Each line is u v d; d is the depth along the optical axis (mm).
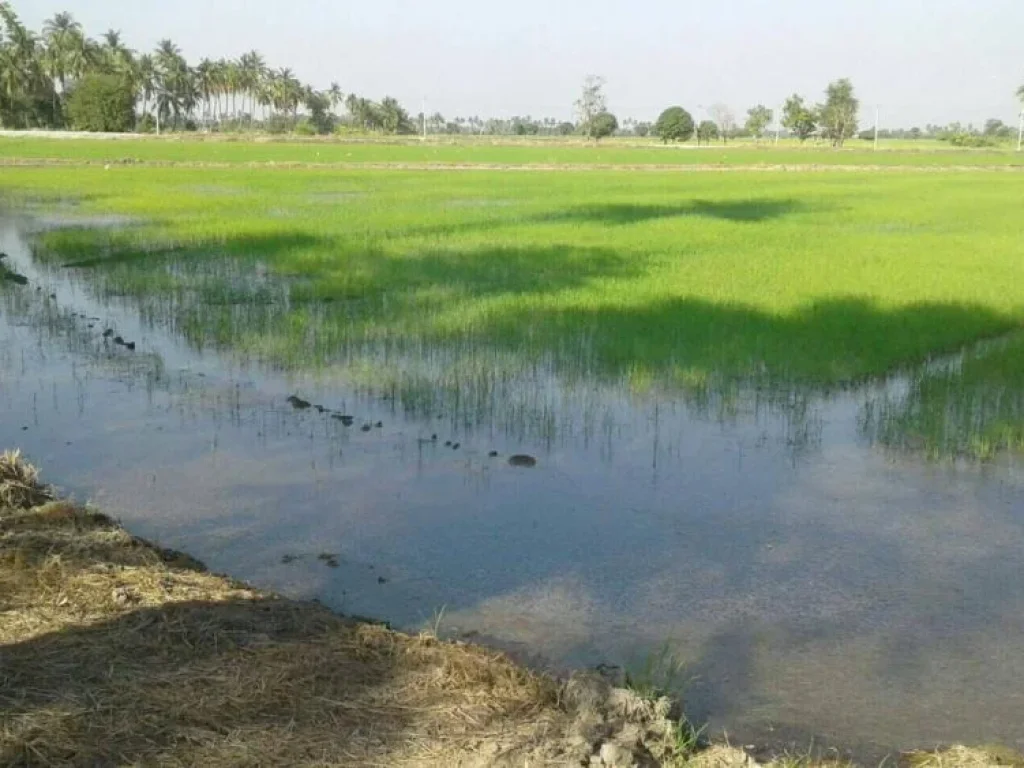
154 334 13234
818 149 91125
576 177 47906
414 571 6574
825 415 10000
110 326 13672
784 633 5824
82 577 5754
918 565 6738
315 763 4102
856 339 12406
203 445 9000
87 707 4398
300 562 6676
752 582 6469
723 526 7375
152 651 4930
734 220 28078
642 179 47250
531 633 5762
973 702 5133
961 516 7562
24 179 38531
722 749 4453
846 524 7418
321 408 10055
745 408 10172
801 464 8664
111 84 90750
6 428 9414
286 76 112062
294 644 5094
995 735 4844
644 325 13102
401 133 131500
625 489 8078
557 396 10484
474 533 7203
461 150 76938
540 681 4926
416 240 21609
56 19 94938
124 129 91875
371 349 12203
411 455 8797
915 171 58156
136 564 6133
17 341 12875
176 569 6168
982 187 43500
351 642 5164
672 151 82188
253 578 6402
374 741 4285
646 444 9133
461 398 10352
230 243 20750
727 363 11492
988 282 16594
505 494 7949
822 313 13906
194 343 12633
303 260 18594
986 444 8938
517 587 6367
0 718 4273
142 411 9977
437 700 4645
